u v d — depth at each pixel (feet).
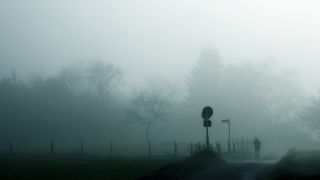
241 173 87.30
